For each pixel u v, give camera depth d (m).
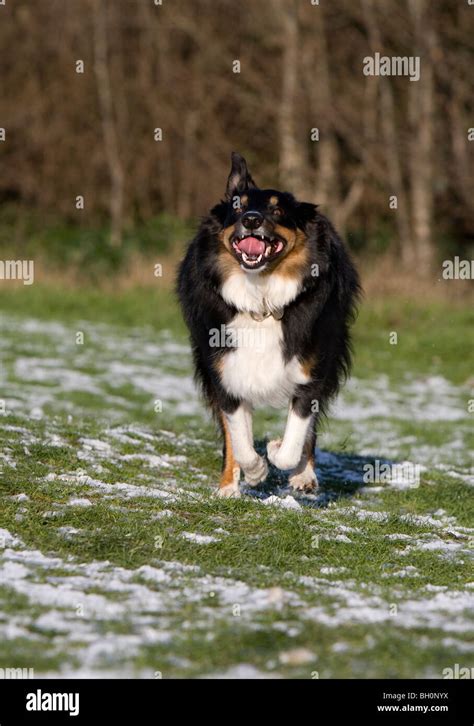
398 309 30.44
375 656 5.84
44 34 48.94
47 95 48.84
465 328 29.39
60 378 21.84
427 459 14.98
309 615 6.52
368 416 19.88
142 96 48.28
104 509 8.63
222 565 7.68
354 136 44.03
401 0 42.25
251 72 45.97
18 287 34.12
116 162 47.56
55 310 32.00
